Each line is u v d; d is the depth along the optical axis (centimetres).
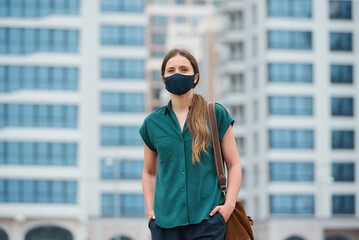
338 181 6831
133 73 6800
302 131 6888
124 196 6662
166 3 11431
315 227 6712
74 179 6525
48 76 6644
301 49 6962
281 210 6762
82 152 6569
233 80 7600
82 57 6712
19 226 6450
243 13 7556
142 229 6612
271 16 6969
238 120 7344
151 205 547
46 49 6669
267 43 6944
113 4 6812
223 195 529
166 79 530
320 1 6994
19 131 6506
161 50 11306
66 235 6900
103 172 6644
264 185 6856
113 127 6719
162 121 529
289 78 6938
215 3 11531
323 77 6956
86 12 6769
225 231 523
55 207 6450
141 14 6838
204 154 520
